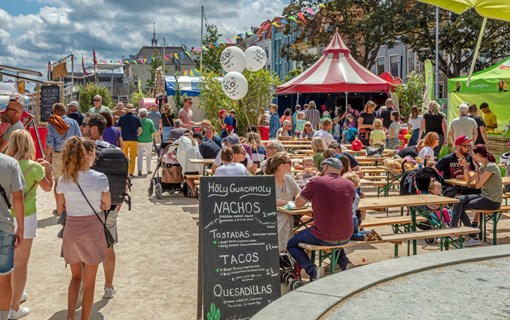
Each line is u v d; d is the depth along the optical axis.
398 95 28.12
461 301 4.60
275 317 4.05
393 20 36.28
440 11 35.41
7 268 4.80
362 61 39.19
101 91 81.31
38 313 5.71
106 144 6.03
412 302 4.55
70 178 5.04
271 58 67.25
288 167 6.93
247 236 5.37
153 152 22.91
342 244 6.36
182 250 8.07
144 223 9.84
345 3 37.75
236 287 5.28
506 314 4.30
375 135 15.32
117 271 7.08
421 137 13.66
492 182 8.33
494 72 16.23
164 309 5.83
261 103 22.27
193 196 12.52
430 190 8.95
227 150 7.43
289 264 6.82
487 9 4.95
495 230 8.48
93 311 5.77
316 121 20.61
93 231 5.08
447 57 38.72
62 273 7.01
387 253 8.10
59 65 21.47
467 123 12.31
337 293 4.63
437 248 8.45
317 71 21.81
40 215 10.52
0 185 4.75
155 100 34.78
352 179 7.03
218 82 22.64
